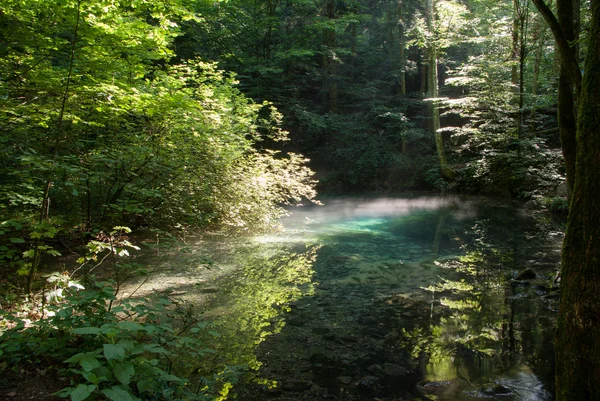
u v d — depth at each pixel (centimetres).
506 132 1295
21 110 475
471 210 1318
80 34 471
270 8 1633
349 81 2225
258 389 291
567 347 189
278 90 1678
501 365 336
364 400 283
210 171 797
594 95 187
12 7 444
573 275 188
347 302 484
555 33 337
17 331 283
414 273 618
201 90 859
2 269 476
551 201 1179
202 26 1555
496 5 1449
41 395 221
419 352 359
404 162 1898
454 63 2055
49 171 400
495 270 631
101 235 613
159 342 268
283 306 466
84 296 262
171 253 693
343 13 2028
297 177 1033
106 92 509
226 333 385
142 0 542
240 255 715
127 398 164
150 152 648
